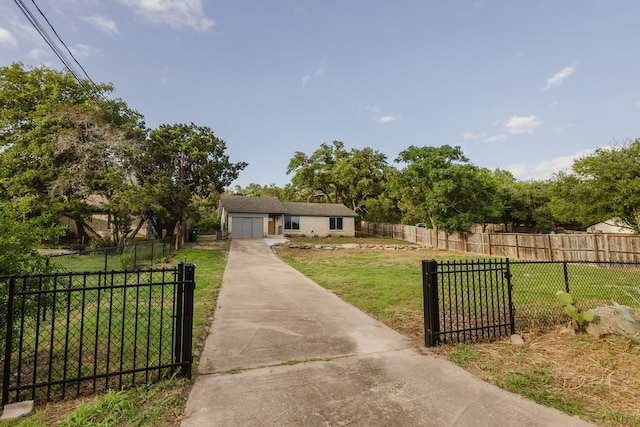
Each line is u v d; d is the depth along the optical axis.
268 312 6.11
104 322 5.03
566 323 4.93
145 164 19.17
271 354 4.00
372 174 41.31
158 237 24.47
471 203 21.89
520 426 2.47
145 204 16.91
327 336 4.73
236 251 19.06
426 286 4.34
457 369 3.54
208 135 24.30
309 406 2.75
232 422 2.49
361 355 3.97
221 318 5.68
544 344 4.28
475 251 20.31
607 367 3.53
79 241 19.58
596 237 13.23
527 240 16.56
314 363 3.71
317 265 13.77
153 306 6.08
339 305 6.69
